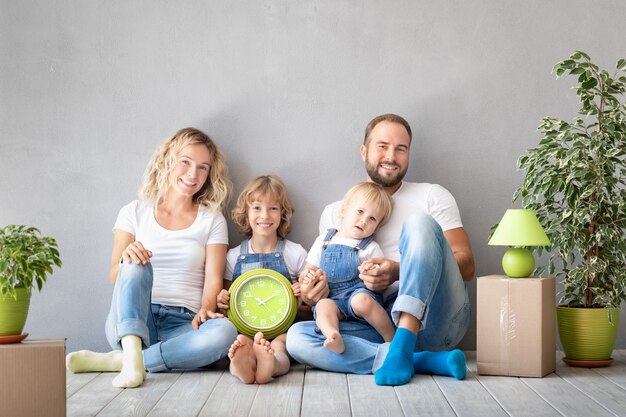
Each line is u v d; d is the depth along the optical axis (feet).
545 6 10.94
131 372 8.20
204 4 10.94
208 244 10.34
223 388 8.05
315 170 10.95
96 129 10.92
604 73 9.53
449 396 7.53
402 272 8.48
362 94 10.93
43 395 6.11
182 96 10.95
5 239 6.59
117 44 10.93
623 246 9.50
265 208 10.30
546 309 8.63
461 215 10.94
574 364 9.34
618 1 10.93
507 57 10.94
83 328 10.88
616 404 7.20
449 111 10.93
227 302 9.93
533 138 10.94
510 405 7.14
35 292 10.86
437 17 10.92
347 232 9.96
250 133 10.95
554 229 9.49
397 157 10.23
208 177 10.69
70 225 10.91
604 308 9.36
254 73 10.95
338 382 8.30
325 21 10.94
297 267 10.46
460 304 9.13
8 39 10.87
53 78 10.91
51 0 10.90
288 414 6.86
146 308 8.74
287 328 9.82
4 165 10.88
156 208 10.42
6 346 6.07
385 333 9.28
